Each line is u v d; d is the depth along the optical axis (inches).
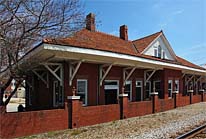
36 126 479.5
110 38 938.7
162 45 1095.6
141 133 460.1
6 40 440.1
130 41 1093.8
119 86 810.8
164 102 863.1
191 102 1114.7
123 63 748.6
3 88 501.4
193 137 408.5
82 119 561.6
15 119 450.0
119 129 516.4
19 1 447.2
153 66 887.1
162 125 547.8
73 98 543.5
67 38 535.2
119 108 663.1
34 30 471.5
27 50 487.5
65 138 443.2
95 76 728.3
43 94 765.9
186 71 1158.3
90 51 573.9
